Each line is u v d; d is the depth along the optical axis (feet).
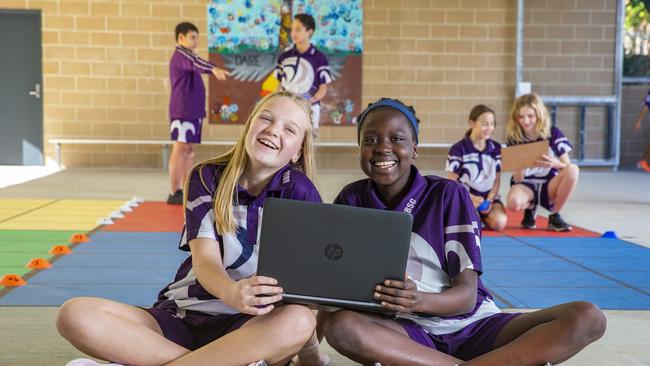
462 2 32.24
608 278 11.41
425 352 5.93
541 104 16.19
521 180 16.49
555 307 5.98
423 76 32.37
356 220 5.69
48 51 31.32
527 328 6.03
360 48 31.96
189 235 6.36
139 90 31.63
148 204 19.94
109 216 17.20
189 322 6.33
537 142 15.78
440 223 6.40
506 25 32.45
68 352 7.32
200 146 31.94
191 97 19.90
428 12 32.12
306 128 6.57
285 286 5.73
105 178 27.30
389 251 5.70
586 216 18.85
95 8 31.24
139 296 9.78
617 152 33.19
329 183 25.94
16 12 31.12
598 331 5.73
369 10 31.83
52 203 19.81
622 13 32.65
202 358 5.70
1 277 10.78
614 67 32.94
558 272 11.84
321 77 22.41
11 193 22.09
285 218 5.72
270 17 31.35
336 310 6.10
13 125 31.58
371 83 32.22
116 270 11.45
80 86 31.50
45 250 13.14
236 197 6.42
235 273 6.45
